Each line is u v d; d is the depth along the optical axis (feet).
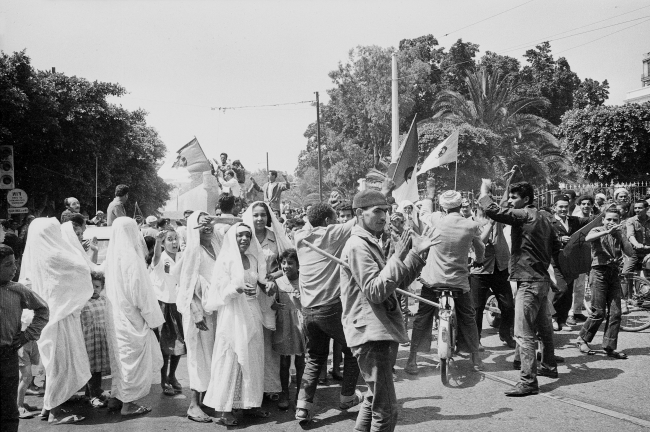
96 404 19.16
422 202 28.81
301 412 16.75
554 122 162.40
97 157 85.51
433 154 33.22
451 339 19.69
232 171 48.65
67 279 17.79
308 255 17.13
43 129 72.59
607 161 73.10
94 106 80.69
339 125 163.02
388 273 12.45
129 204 118.42
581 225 25.61
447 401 18.53
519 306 19.24
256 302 17.85
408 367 21.57
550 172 107.45
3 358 14.78
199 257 18.15
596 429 15.79
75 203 29.40
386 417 13.12
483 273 24.32
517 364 21.76
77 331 18.12
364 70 146.10
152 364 18.83
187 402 19.62
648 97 107.14
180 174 41.81
